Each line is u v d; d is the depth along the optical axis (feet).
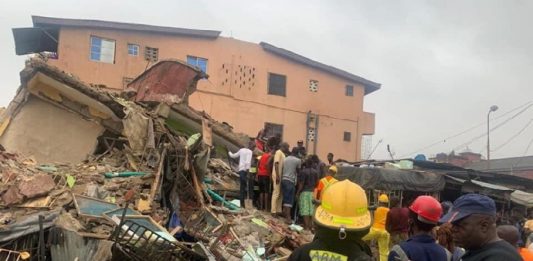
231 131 51.67
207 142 45.21
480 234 9.30
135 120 39.96
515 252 9.06
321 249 7.60
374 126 104.47
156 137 40.96
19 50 80.33
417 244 11.72
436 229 15.55
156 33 83.82
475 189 54.44
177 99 48.91
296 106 95.25
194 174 37.91
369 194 47.62
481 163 131.64
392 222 16.35
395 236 16.33
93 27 79.10
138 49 82.43
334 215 7.57
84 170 37.32
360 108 102.42
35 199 30.66
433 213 11.78
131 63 81.35
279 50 93.09
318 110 97.45
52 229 27.40
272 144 45.27
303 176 40.93
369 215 7.79
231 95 89.04
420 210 11.89
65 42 77.41
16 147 41.81
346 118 100.42
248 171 42.63
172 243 26.32
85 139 43.62
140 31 82.43
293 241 35.47
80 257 26.37
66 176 33.99
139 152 39.24
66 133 43.45
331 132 98.58
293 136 94.48
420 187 47.98
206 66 87.71
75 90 40.73
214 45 88.28
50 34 80.12
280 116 93.50
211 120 50.78
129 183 34.94
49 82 41.52
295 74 95.76
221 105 88.12
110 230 28.14
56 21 75.97
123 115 42.22
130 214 30.53
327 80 99.25
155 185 34.12
